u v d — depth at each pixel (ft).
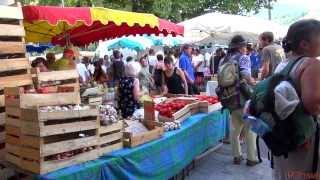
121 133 12.98
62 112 10.58
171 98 21.47
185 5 81.30
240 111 19.04
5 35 12.26
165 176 14.96
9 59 12.36
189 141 17.22
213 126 20.79
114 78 39.45
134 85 20.62
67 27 21.42
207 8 89.81
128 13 18.04
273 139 7.90
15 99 10.84
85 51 70.23
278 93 7.75
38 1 56.08
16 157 11.04
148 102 15.49
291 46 8.19
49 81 13.39
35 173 10.41
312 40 7.97
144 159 13.34
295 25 8.20
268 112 7.93
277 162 8.70
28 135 10.48
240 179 18.11
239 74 18.53
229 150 22.80
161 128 14.90
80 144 11.19
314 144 7.99
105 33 24.49
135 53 61.93
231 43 18.85
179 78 25.18
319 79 7.47
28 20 13.91
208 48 66.95
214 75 46.50
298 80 7.81
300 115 7.65
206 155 21.67
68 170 10.68
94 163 11.43
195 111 19.65
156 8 70.69
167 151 14.96
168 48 72.38
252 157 19.92
